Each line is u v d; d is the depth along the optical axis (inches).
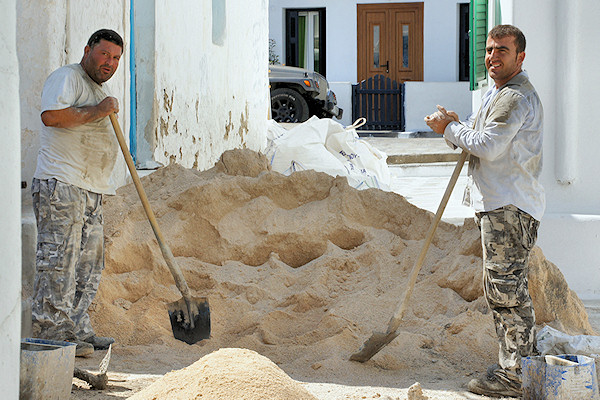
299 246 249.4
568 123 266.4
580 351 185.6
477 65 354.0
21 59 239.0
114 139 193.9
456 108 917.8
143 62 327.0
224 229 251.0
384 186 426.6
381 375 181.2
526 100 160.9
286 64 1018.7
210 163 422.9
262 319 210.7
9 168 96.4
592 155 269.7
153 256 235.1
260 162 298.8
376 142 735.1
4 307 94.7
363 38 1003.3
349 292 225.5
